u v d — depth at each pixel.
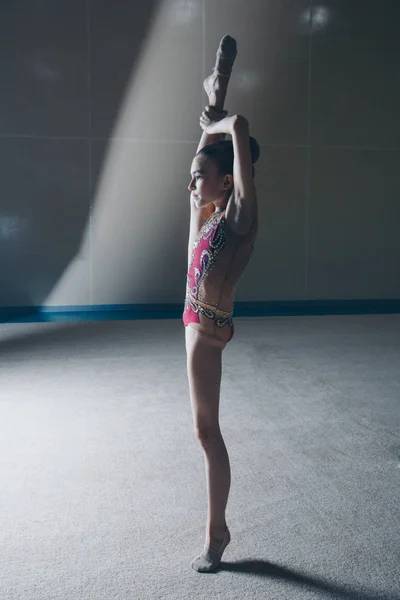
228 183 2.02
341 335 6.34
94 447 3.29
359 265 8.47
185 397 4.18
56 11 7.49
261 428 3.59
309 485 2.86
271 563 2.24
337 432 3.54
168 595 2.04
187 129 7.89
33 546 2.34
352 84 8.21
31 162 7.60
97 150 7.73
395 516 2.58
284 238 8.25
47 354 5.42
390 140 8.39
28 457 3.16
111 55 7.65
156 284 8.02
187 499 2.72
